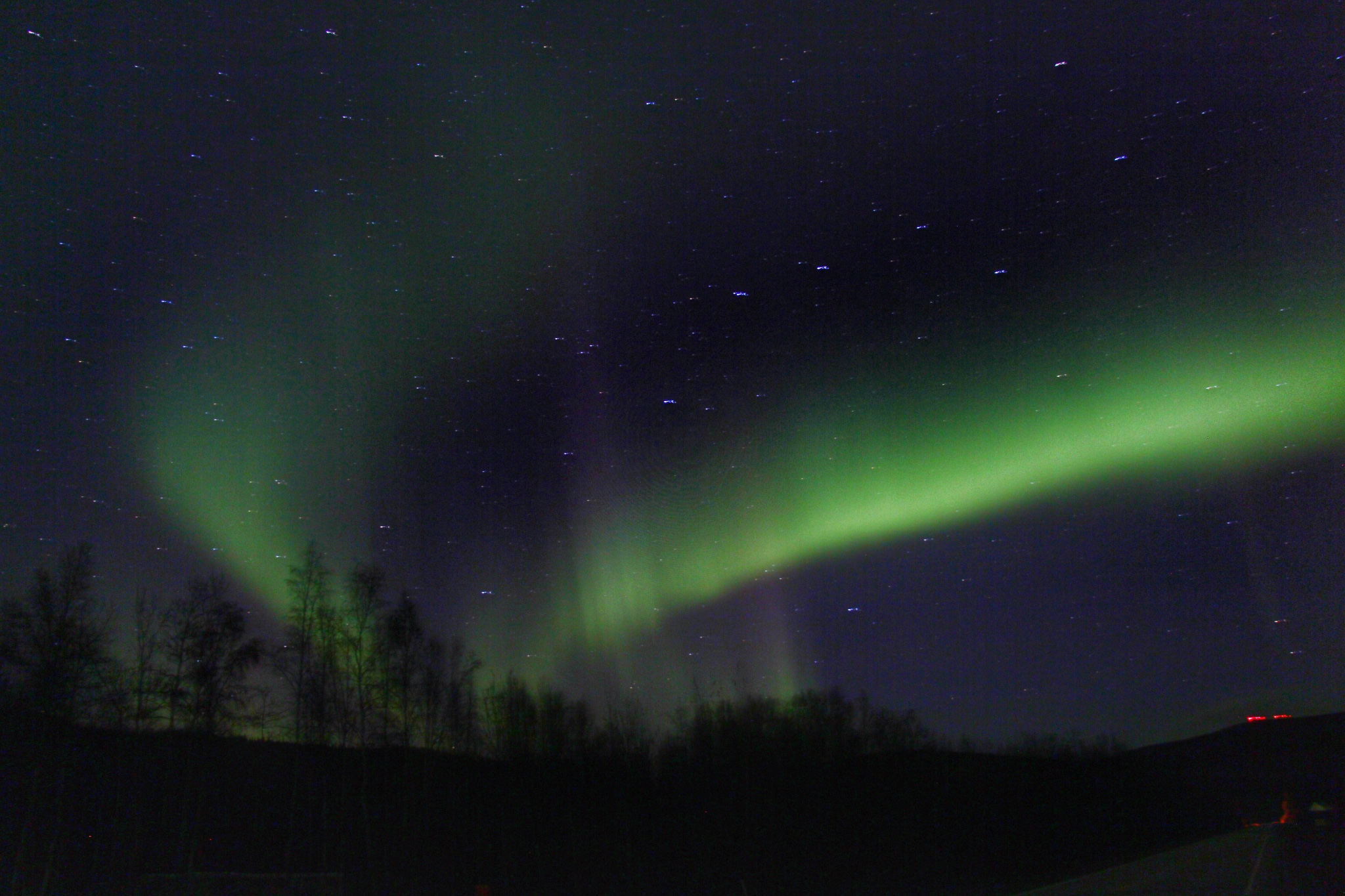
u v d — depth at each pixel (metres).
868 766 28.97
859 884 19.95
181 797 20.16
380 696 23.98
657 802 26.36
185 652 20.61
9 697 17.28
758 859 22.27
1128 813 21.77
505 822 24.09
